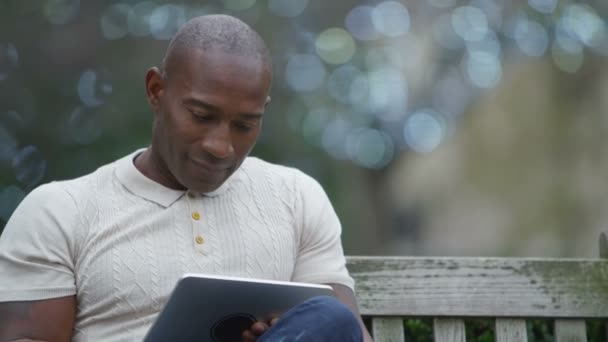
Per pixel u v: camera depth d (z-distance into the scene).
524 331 4.23
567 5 15.10
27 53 14.00
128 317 3.73
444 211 14.36
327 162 13.96
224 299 3.42
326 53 15.34
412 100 15.72
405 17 16.20
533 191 14.03
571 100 14.57
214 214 3.89
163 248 3.78
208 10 14.39
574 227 13.86
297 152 13.72
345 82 15.48
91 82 13.96
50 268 3.73
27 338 3.66
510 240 13.95
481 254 14.09
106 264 3.73
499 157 14.30
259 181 4.05
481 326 4.61
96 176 3.91
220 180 3.79
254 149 13.48
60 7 14.25
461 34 15.88
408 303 4.18
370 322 4.36
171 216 3.83
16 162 13.45
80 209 3.80
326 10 15.66
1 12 14.07
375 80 15.65
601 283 4.25
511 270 4.23
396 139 15.74
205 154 3.72
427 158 14.79
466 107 15.43
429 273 4.20
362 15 16.03
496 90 14.70
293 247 4.00
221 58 3.73
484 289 4.21
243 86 3.71
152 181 3.87
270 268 3.89
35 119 13.66
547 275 4.24
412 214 14.97
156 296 3.73
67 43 14.09
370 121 15.52
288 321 3.29
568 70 14.65
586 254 13.70
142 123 13.16
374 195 15.38
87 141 13.34
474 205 14.19
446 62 15.77
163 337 3.41
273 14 14.71
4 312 3.69
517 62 14.91
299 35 15.00
